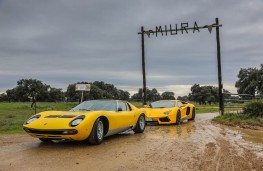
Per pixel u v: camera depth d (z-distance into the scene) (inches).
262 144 307.9
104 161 224.4
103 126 322.3
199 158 237.3
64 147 285.0
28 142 315.9
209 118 700.7
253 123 504.1
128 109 384.2
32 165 210.4
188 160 229.8
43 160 226.7
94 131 291.1
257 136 369.1
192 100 2335.1
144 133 405.4
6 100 3243.1
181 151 265.7
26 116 740.0
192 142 318.7
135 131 403.2
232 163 221.5
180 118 553.3
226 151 267.1
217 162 224.2
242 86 2074.3
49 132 277.7
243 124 507.5
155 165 213.2
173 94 2979.8
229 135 378.3
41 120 286.7
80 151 264.5
